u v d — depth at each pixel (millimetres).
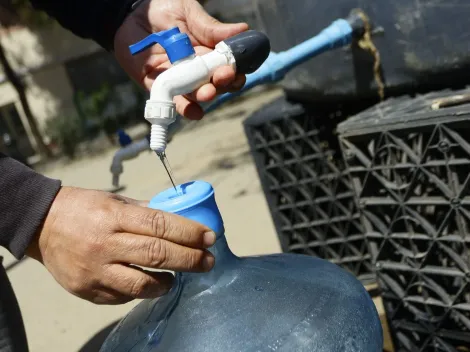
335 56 1649
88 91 12125
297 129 1929
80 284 921
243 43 1033
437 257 1480
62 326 2539
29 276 3463
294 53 1484
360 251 1984
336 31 1516
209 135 6957
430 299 1437
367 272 2004
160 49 1416
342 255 2010
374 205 1474
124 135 1517
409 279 1533
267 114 1984
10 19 11430
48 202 944
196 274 965
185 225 848
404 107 1453
